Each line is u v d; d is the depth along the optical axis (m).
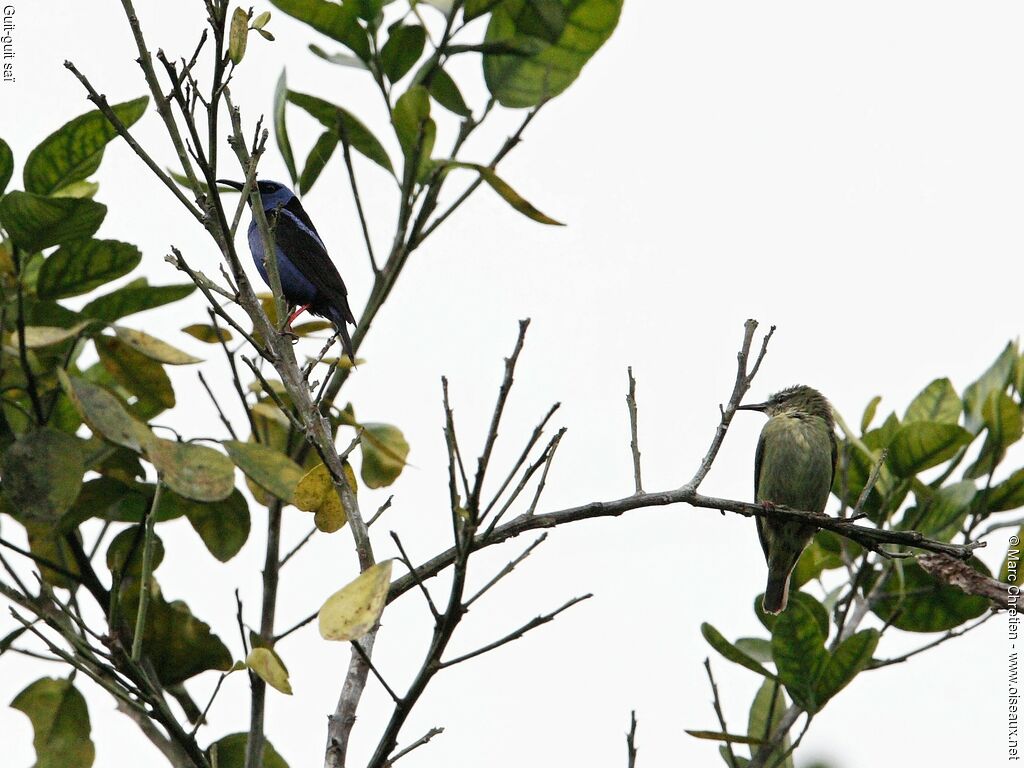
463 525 7.14
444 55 11.59
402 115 10.48
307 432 8.03
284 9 11.34
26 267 10.16
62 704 10.26
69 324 10.27
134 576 10.49
